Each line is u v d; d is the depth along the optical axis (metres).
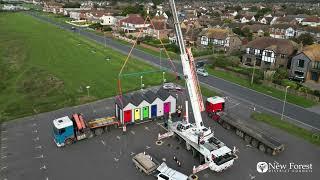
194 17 180.75
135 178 35.28
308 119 51.12
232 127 46.69
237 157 39.59
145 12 186.38
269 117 51.47
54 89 63.81
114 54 96.75
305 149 41.69
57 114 51.97
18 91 62.50
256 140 41.75
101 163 38.31
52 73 74.69
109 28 146.25
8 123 48.50
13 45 106.62
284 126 48.22
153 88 65.19
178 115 52.09
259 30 135.75
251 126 45.47
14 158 39.12
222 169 36.38
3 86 65.19
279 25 139.38
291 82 67.06
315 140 43.88
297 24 155.00
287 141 43.75
